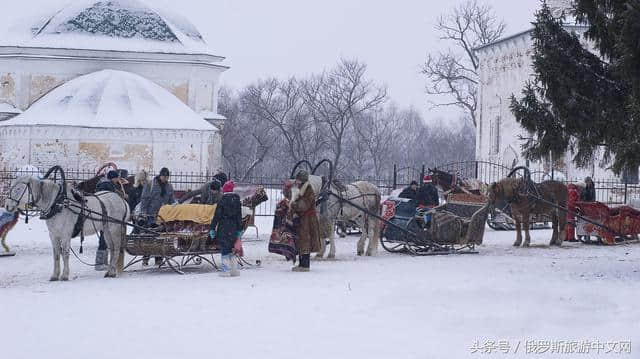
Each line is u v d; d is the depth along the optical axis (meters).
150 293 16.20
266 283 17.67
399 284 17.52
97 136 44.81
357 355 11.30
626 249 26.89
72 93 46.53
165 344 11.84
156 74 50.25
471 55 80.00
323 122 86.38
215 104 51.59
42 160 44.56
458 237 24.16
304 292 16.42
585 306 15.01
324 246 22.72
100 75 47.84
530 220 28.92
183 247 19.48
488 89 55.38
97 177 21.80
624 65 18.97
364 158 92.81
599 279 18.83
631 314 14.27
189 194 23.80
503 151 52.59
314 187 21.95
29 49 48.03
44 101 46.81
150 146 45.44
